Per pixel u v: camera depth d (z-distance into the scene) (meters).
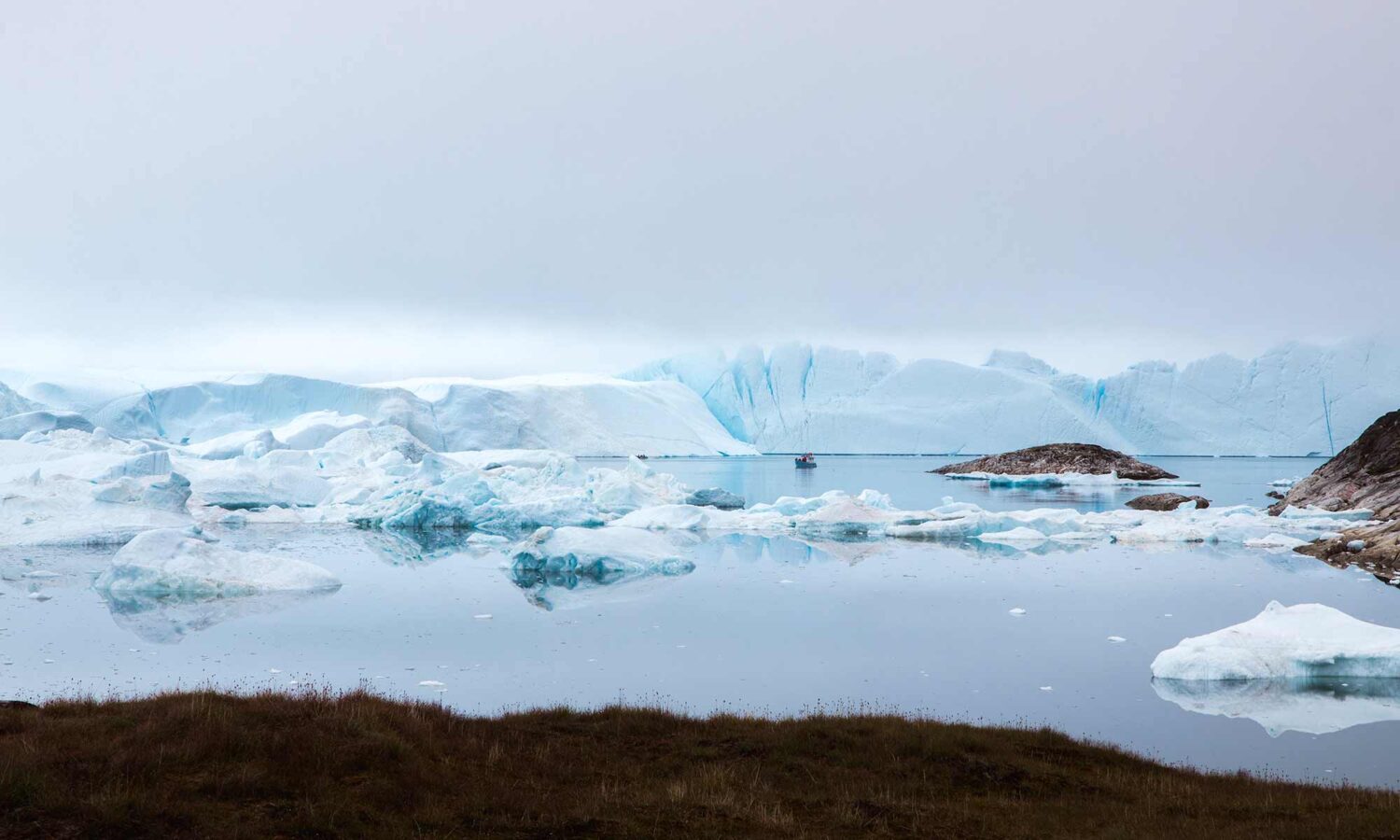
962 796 13.86
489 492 67.06
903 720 17.81
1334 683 22.59
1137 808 13.25
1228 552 49.97
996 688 22.19
